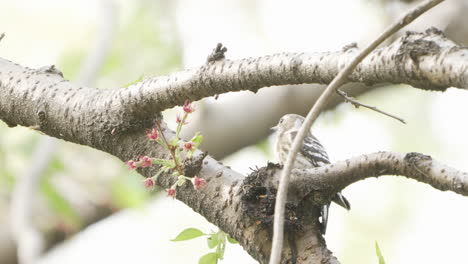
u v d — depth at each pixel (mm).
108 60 12711
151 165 4988
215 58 4809
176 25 12859
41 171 11141
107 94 5176
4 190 11992
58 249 13125
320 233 4523
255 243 4559
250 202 4613
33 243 10484
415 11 3676
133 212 13500
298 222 4484
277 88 11734
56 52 13891
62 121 5262
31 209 10812
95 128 5141
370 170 4520
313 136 10984
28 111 5379
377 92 12961
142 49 12828
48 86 5387
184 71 4898
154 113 5059
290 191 4590
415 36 4113
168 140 5070
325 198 4570
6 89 5453
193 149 4742
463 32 10789
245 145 12109
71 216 12125
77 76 12930
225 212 4711
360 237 13359
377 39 3773
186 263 13523
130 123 5070
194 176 4785
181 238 4977
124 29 12836
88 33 13922
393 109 13070
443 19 10805
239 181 4789
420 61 3992
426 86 4059
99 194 12438
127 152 5098
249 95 12023
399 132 12945
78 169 12562
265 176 4680
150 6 12930
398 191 13500
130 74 12758
